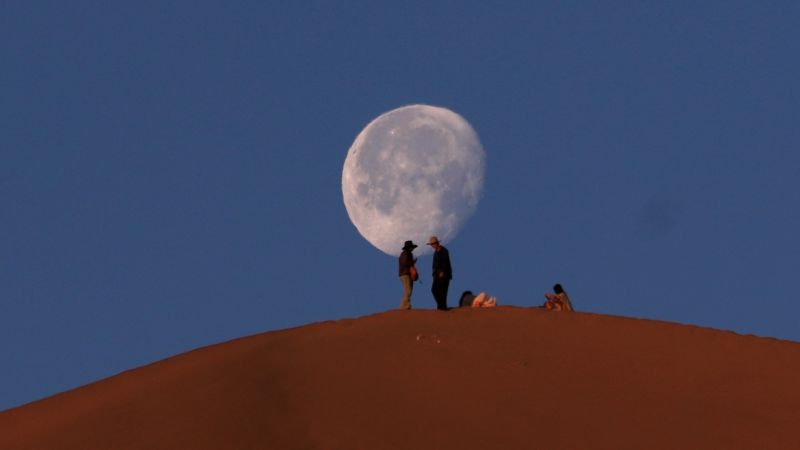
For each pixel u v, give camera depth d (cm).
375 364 6331
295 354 6600
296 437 5094
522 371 6272
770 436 5438
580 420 5512
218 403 5575
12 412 6712
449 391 5850
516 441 5188
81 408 6175
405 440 5109
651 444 5256
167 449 5056
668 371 6412
